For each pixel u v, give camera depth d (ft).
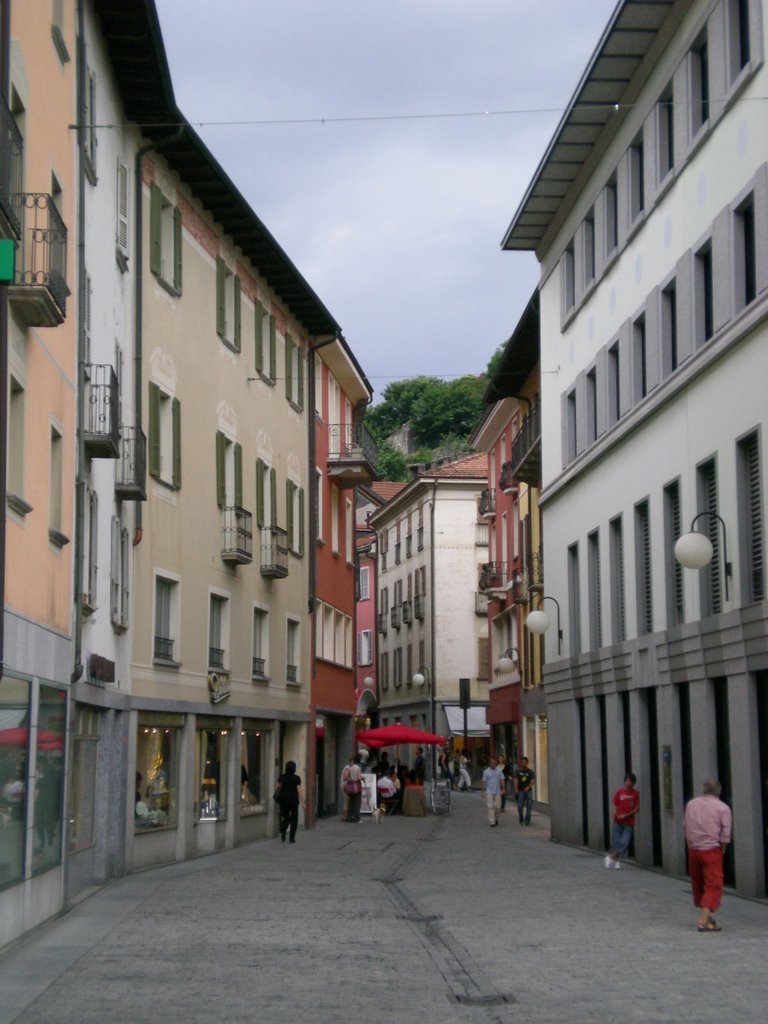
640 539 87.20
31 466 52.60
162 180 89.30
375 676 280.51
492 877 76.33
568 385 107.14
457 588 238.27
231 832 100.32
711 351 71.31
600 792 97.14
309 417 131.34
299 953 45.91
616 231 95.50
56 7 60.44
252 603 108.37
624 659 88.89
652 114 83.66
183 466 91.45
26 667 51.03
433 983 39.78
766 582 64.03
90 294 69.05
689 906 60.85
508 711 172.96
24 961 44.47
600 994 37.78
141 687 80.64
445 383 402.93
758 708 65.62
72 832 63.41
